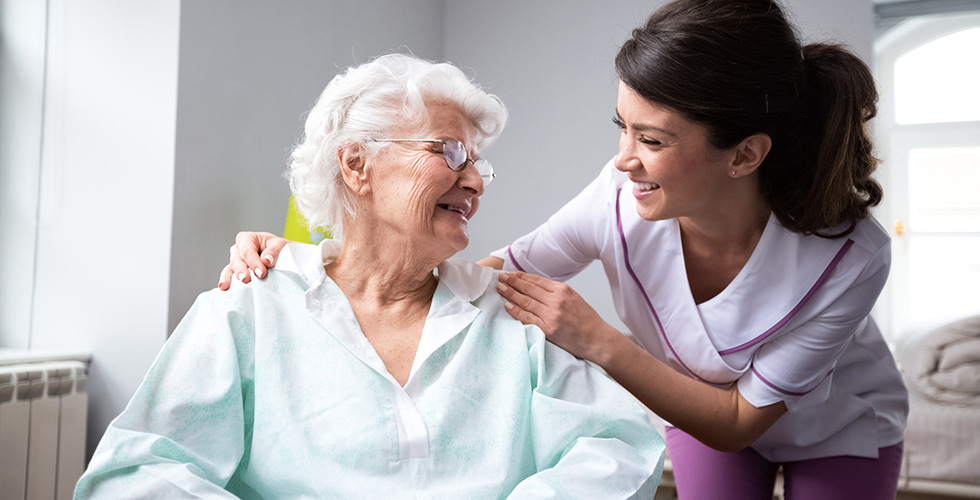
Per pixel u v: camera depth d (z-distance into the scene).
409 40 3.52
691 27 1.02
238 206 2.34
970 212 3.63
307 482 0.93
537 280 1.15
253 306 1.01
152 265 2.09
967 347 2.52
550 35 3.68
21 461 1.85
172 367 0.95
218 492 0.86
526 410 1.03
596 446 0.98
